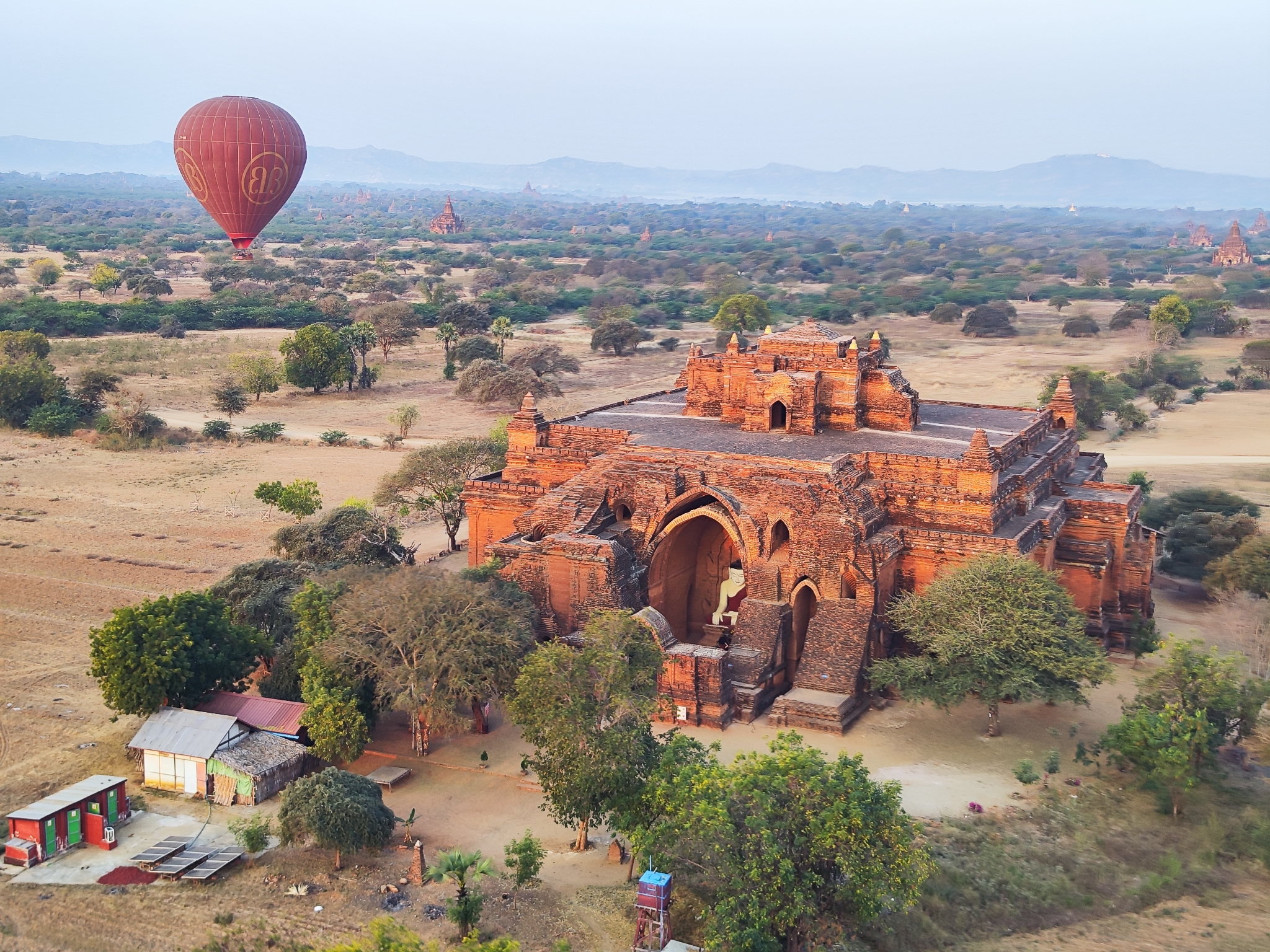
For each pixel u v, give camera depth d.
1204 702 55.72
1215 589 82.06
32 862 47.69
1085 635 62.66
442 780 56.22
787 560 67.56
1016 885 46.25
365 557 81.44
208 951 41.56
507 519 79.44
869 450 73.00
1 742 58.34
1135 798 54.28
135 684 55.44
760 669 64.00
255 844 48.31
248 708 57.88
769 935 39.84
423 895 46.00
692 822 41.56
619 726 49.66
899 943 42.59
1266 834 49.59
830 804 41.47
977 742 60.53
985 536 66.06
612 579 67.12
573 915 44.78
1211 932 43.12
